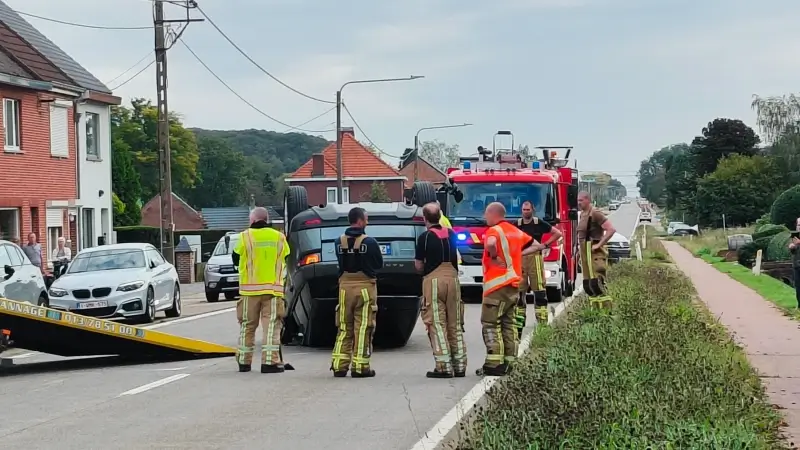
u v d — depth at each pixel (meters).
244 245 13.68
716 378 10.61
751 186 82.38
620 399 9.27
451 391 11.81
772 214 50.91
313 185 83.06
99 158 40.44
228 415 10.45
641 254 48.00
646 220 127.75
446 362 12.87
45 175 34.91
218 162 117.12
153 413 10.66
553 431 8.06
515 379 10.38
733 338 15.55
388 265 15.34
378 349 16.12
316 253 15.48
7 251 18.58
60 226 36.38
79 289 21.50
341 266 13.07
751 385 11.08
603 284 17.72
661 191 165.50
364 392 11.81
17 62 33.91
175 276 24.55
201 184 116.12
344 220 15.63
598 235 17.64
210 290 30.34
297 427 9.75
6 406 11.34
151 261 23.53
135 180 65.00
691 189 104.06
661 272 30.69
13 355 17.27
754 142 103.75
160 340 14.97
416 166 60.09
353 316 13.12
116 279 21.77
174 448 8.88
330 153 84.50
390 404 10.98
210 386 12.46
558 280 24.09
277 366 13.60
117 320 22.17
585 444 7.72
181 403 11.26
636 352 11.99
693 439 7.73
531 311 22.42
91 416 10.56
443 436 9.21
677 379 10.37
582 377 10.49
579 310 17.95
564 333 14.51
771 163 83.38
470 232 24.47
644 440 7.68
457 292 13.01
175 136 98.00
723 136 103.56
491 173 24.55
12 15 40.50
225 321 22.77
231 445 8.98
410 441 9.05
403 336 16.33
